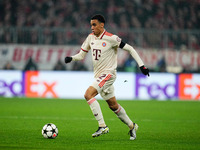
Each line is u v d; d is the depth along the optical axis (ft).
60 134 99.55
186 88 247.91
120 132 106.52
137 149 77.36
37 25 310.24
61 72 243.60
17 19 312.71
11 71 239.50
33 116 146.41
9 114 151.84
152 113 165.78
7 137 91.81
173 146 82.07
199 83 248.52
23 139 88.69
